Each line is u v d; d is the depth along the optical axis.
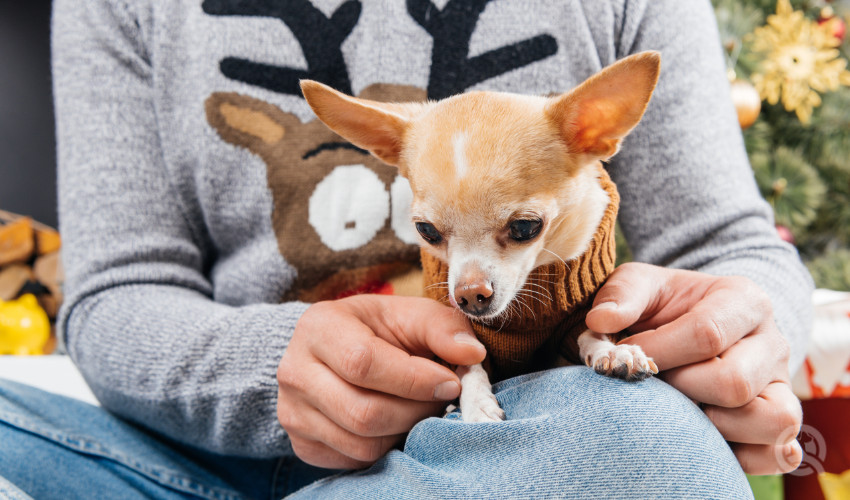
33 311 3.38
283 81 1.67
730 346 1.04
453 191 1.27
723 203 1.61
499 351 1.29
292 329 1.28
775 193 2.87
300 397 1.13
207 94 1.63
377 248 1.64
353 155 1.67
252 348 1.29
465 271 1.26
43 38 4.00
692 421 0.88
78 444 1.28
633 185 1.71
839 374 1.67
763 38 2.79
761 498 1.60
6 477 1.17
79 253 1.57
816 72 2.72
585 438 0.83
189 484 1.35
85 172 1.61
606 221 1.31
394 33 1.69
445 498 0.85
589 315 1.11
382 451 1.09
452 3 1.69
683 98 1.67
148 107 1.70
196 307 1.44
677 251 1.65
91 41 1.68
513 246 1.29
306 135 1.66
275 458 1.50
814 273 2.96
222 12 1.67
